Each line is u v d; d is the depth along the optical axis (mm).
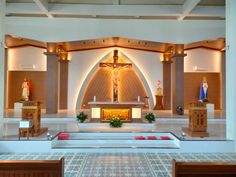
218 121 10805
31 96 15273
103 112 9508
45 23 11430
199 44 14648
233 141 6418
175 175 2387
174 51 12117
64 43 12852
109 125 9055
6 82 15078
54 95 12086
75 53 15414
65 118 10820
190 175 2383
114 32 11461
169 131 7875
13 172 2479
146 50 15516
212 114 12688
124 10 10430
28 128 6414
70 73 15391
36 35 11422
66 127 8844
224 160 5668
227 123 6754
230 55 6648
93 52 15492
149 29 11539
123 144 6996
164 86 15344
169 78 15359
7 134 7262
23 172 2482
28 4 10234
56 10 10320
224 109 15180
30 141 6328
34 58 15430
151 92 15477
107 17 11461
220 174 2377
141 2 10406
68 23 11445
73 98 15320
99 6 10406
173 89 12344
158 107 14953
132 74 15531
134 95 15484
